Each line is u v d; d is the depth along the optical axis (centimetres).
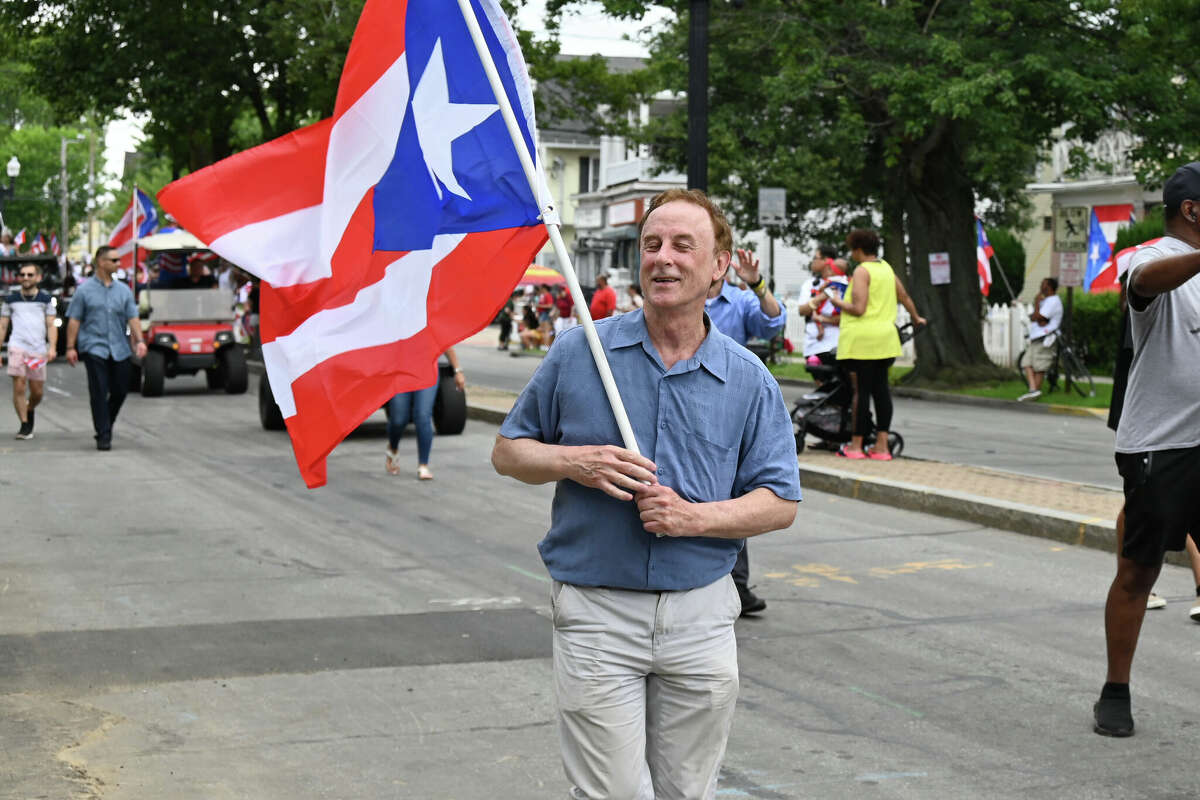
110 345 1498
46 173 9881
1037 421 1947
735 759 517
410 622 732
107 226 10950
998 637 705
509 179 452
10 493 1187
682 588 328
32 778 482
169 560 898
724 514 323
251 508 1112
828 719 568
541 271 5297
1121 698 550
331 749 525
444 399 1627
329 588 816
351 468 1360
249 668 639
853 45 2489
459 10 448
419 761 512
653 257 324
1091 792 482
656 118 3234
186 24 2959
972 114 2259
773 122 2666
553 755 520
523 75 445
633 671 331
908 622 737
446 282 456
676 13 2622
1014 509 1010
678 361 331
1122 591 545
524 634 707
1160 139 2338
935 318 2538
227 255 461
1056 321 2194
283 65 3002
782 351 3269
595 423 332
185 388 2514
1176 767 509
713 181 2808
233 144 3794
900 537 989
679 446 329
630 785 334
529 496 1180
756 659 663
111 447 1530
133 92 3038
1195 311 524
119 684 612
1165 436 526
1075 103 2258
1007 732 550
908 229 2581
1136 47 2314
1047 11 2397
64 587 816
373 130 459
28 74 3170
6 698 586
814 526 1034
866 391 1313
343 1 2709
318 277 463
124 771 497
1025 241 4253
